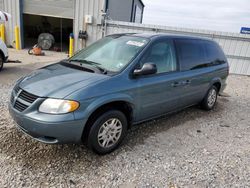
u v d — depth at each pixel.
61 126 2.66
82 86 2.87
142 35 4.02
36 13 13.98
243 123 5.03
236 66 12.05
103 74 3.21
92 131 2.97
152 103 3.72
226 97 7.21
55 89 2.82
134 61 3.45
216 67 5.36
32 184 2.54
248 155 3.58
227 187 2.76
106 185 2.63
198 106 5.67
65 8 13.55
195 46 4.74
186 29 11.94
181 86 4.22
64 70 3.39
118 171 2.89
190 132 4.26
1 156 2.96
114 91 3.07
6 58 7.96
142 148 3.49
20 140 3.36
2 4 13.77
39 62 10.20
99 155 3.19
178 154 3.42
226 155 3.52
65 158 3.05
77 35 13.77
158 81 3.69
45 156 3.05
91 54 3.97
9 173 2.67
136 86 3.35
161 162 3.17
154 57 3.74
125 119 3.37
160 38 3.95
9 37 14.32
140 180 2.76
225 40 11.78
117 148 3.42
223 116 5.37
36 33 20.47
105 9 13.16
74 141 2.84
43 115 2.67
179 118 4.94
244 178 2.96
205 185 2.77
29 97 2.85
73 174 2.76
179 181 2.80
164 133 4.10
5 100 4.95
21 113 2.81
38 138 2.81
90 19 13.09
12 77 7.08
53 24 20.17
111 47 3.92
